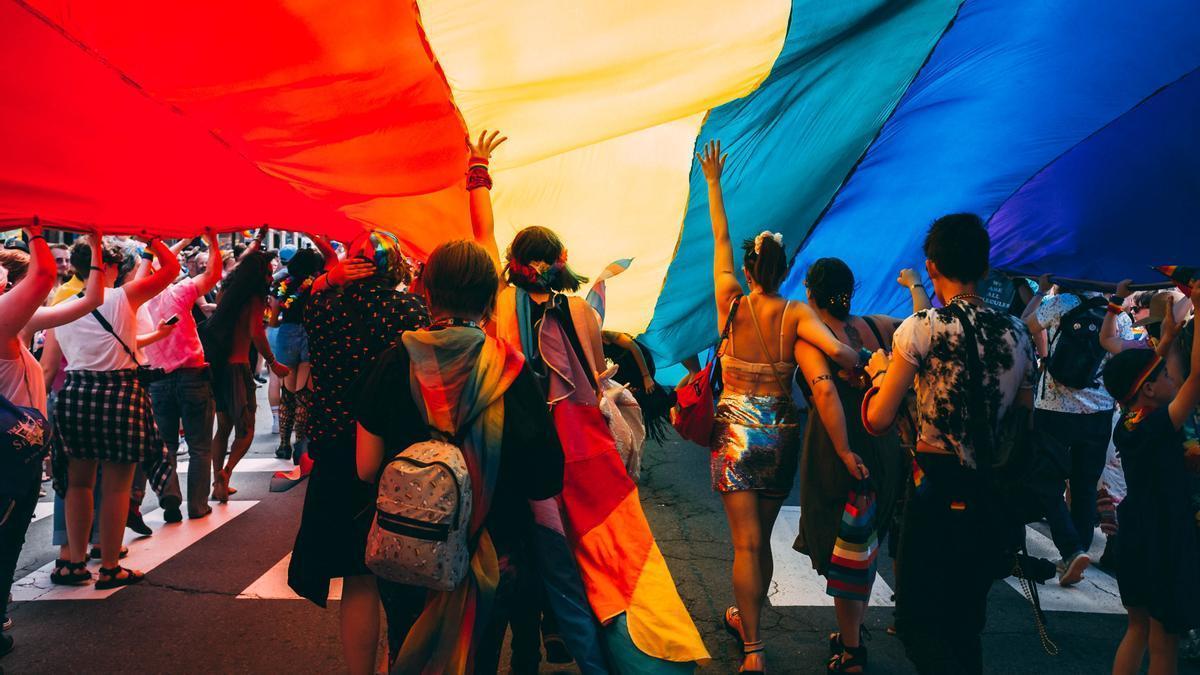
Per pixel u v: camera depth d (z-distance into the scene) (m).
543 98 3.48
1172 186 5.02
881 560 5.51
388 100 3.21
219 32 2.67
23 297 3.74
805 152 4.61
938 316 2.92
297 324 7.82
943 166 5.12
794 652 4.09
